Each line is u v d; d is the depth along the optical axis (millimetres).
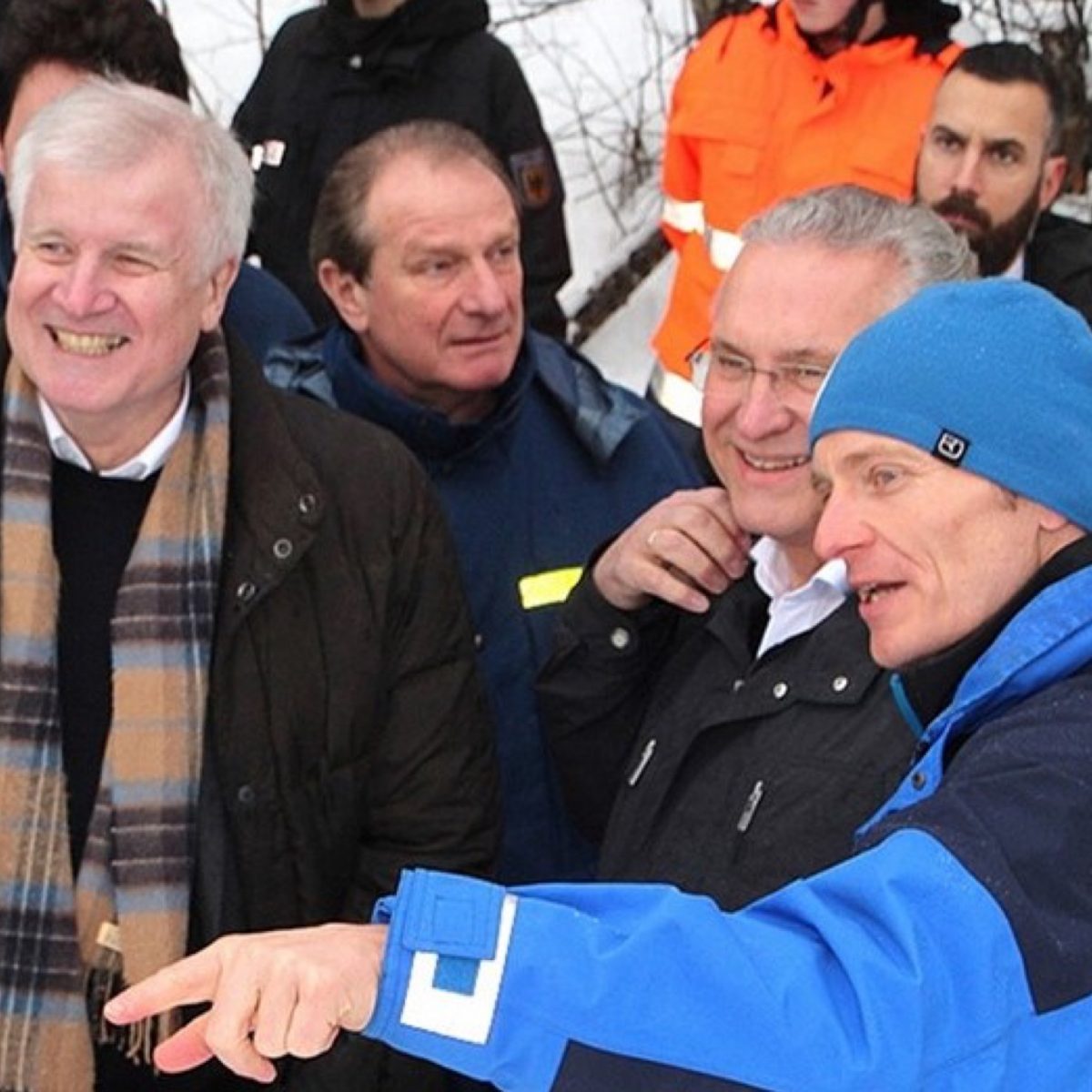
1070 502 2969
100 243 4246
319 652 4535
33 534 4438
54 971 4379
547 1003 2512
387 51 8508
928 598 3006
